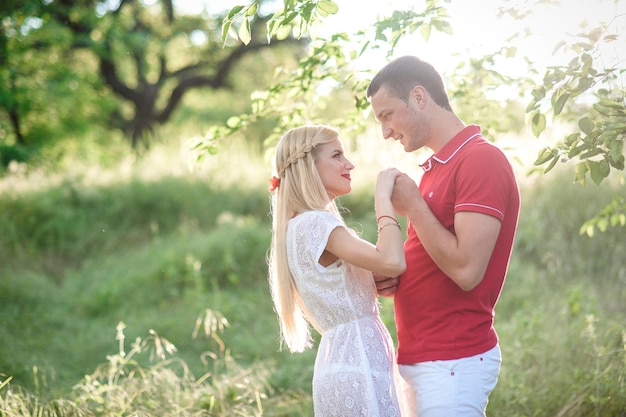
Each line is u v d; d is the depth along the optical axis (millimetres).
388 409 2635
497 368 2666
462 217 2494
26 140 16094
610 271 7164
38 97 15133
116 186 10672
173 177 10750
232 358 5543
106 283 7902
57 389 4895
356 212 9609
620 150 2883
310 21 3281
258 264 8273
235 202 10312
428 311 2621
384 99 2713
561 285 6945
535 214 8062
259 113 4203
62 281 8703
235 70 20281
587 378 4211
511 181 2582
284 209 2818
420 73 2691
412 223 2584
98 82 17672
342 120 4375
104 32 16469
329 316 2705
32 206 9953
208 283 7934
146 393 4438
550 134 8641
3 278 7855
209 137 4207
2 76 14117
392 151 10102
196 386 4902
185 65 20375
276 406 4734
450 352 2570
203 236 8938
